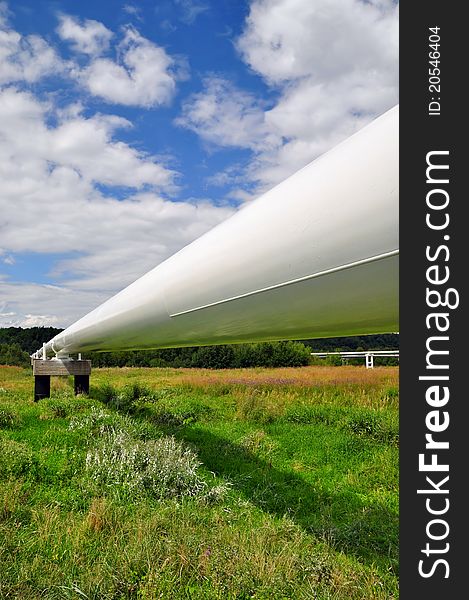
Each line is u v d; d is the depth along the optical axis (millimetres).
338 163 1490
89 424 7160
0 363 40531
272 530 3877
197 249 2361
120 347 6211
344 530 4133
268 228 1752
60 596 2949
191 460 5629
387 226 1330
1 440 6105
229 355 40219
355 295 1582
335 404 10617
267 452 6859
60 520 4059
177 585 3109
